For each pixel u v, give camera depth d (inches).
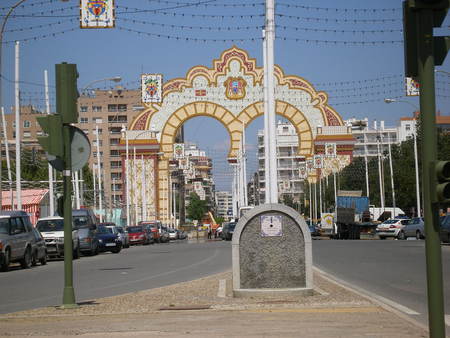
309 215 4520.2
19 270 1050.7
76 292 648.4
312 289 537.6
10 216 1080.2
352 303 477.1
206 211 6555.1
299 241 543.8
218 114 2532.0
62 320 435.2
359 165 3742.6
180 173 5821.9
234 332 369.4
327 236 3093.0
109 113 5605.3
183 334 366.0
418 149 2878.9
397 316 417.7
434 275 240.8
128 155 2610.7
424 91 243.6
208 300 521.3
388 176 3250.5
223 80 2534.5
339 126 2549.2
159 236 2578.7
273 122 866.1
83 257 1460.4
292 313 439.8
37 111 5374.0
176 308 473.7
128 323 411.8
